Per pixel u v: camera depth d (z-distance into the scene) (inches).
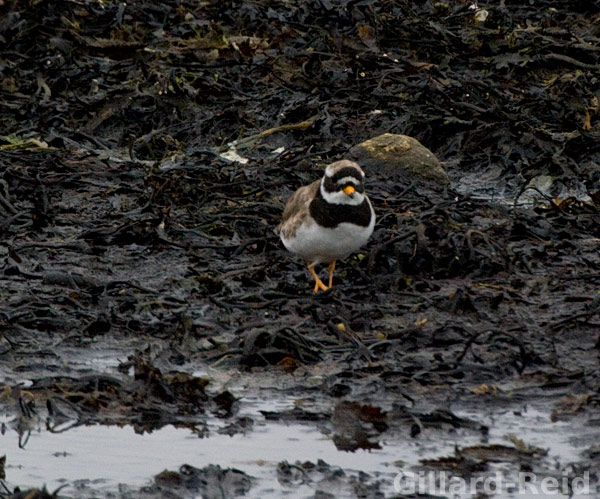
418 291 497.4
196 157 679.1
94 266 530.6
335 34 768.3
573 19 817.5
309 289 501.7
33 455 381.4
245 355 434.0
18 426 400.2
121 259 538.9
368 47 764.6
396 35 779.4
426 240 502.9
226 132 710.5
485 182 652.1
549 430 386.6
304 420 399.9
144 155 695.7
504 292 488.7
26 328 466.3
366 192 601.3
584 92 713.6
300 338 440.8
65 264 533.0
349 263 520.1
